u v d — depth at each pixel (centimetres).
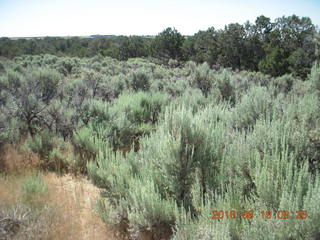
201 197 317
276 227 220
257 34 6725
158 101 895
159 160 346
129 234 360
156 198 321
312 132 340
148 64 4075
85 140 627
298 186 238
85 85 1240
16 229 319
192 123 344
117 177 396
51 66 2792
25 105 738
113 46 8162
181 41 7162
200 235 248
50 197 440
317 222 207
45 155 628
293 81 2352
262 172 259
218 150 359
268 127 356
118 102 930
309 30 5559
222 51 6731
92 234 357
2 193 424
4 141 633
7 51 4650
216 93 1131
